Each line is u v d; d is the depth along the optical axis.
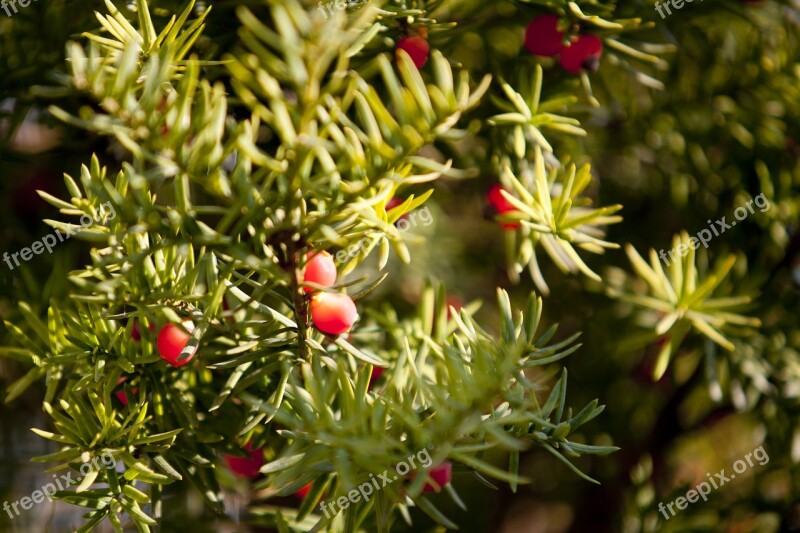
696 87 0.60
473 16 0.55
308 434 0.44
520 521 0.75
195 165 0.43
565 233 0.50
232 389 0.47
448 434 0.43
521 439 0.47
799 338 0.58
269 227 0.44
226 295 0.50
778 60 0.59
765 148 0.60
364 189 0.43
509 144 0.54
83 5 0.53
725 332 0.57
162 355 0.46
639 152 0.61
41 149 0.59
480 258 0.67
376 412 0.44
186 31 0.46
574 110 0.56
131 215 0.43
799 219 0.59
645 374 0.65
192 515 0.56
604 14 0.52
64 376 0.50
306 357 0.47
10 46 0.53
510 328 0.47
